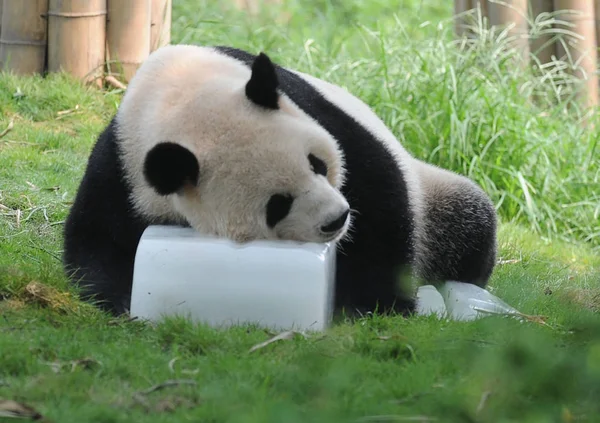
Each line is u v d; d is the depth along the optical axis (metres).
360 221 9.91
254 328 8.77
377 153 10.06
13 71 18.09
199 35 21.41
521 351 6.76
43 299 9.14
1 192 13.68
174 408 6.56
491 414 6.29
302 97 9.84
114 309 9.65
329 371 7.26
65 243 9.95
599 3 20.42
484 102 18.09
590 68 20.33
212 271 8.91
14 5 17.86
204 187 8.59
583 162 18.12
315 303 8.86
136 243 9.66
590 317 8.30
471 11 20.00
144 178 8.51
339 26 26.66
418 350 7.98
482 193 12.36
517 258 14.45
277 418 6.03
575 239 17.19
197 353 8.02
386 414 6.43
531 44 20.78
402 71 18.91
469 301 11.07
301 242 8.98
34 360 7.39
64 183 14.38
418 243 10.94
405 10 33.31
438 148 17.30
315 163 8.70
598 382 6.39
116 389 6.96
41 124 16.86
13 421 6.22
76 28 17.92
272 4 31.08
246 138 8.46
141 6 18.23
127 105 9.46
